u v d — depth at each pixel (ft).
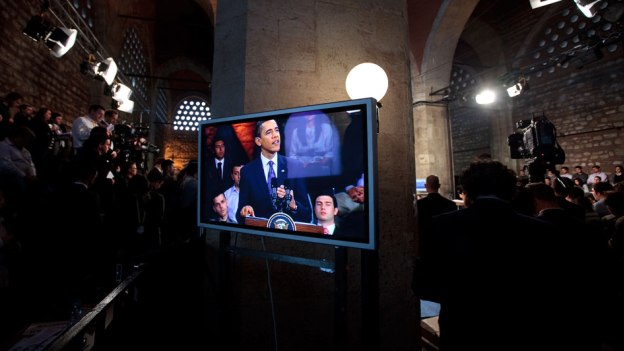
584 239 3.96
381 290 7.00
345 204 4.65
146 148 21.86
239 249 5.77
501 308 3.17
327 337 6.74
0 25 14.19
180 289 6.38
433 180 10.38
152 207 10.89
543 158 11.64
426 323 8.85
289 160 5.23
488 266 3.26
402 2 8.23
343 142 4.75
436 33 27.86
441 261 3.59
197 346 6.50
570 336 3.14
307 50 7.23
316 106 5.01
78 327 3.14
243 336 6.38
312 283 6.75
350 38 7.57
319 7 7.42
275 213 5.26
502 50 39.32
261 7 7.07
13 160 8.04
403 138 7.66
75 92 22.00
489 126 41.63
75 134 12.37
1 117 9.30
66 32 14.26
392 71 7.80
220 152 6.03
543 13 34.53
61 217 6.33
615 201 8.22
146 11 39.09
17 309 4.55
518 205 6.73
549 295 3.14
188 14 46.75
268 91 6.91
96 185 9.57
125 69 32.65
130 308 5.21
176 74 54.24
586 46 21.38
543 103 34.83
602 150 29.45
